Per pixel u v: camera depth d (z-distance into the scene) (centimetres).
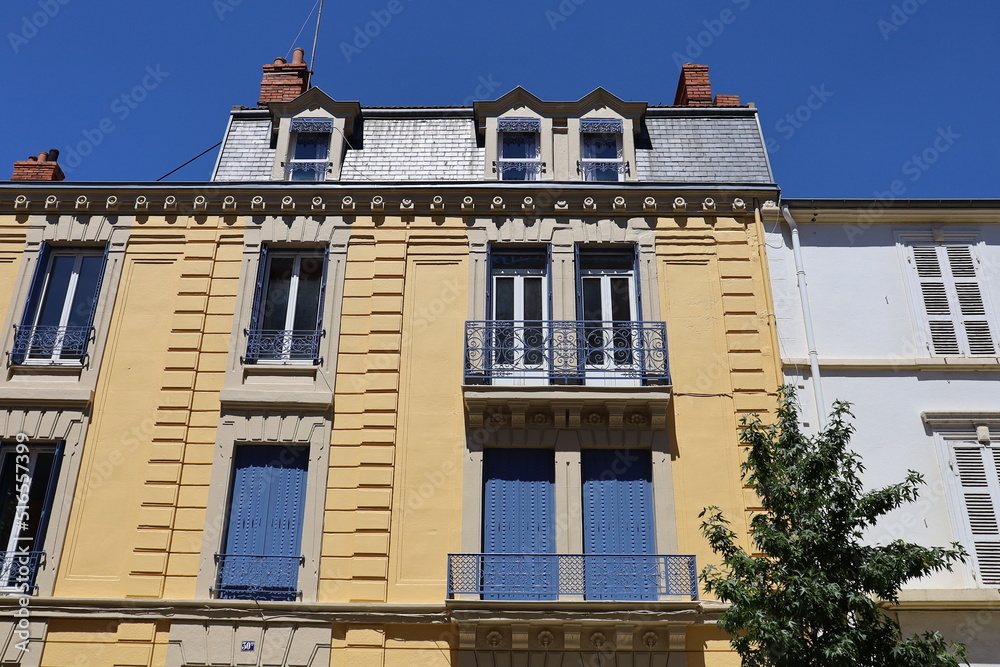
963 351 1469
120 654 1257
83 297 1545
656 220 1577
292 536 1351
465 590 1284
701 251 1549
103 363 1455
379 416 1409
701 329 1484
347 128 1673
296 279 1555
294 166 1653
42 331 1486
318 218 1582
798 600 1029
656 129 1692
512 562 1306
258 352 1469
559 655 1245
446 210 1580
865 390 1434
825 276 1532
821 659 1019
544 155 1636
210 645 1259
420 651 1258
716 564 1309
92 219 1582
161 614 1273
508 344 1474
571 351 1445
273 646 1259
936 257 1551
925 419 1402
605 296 1538
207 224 1579
